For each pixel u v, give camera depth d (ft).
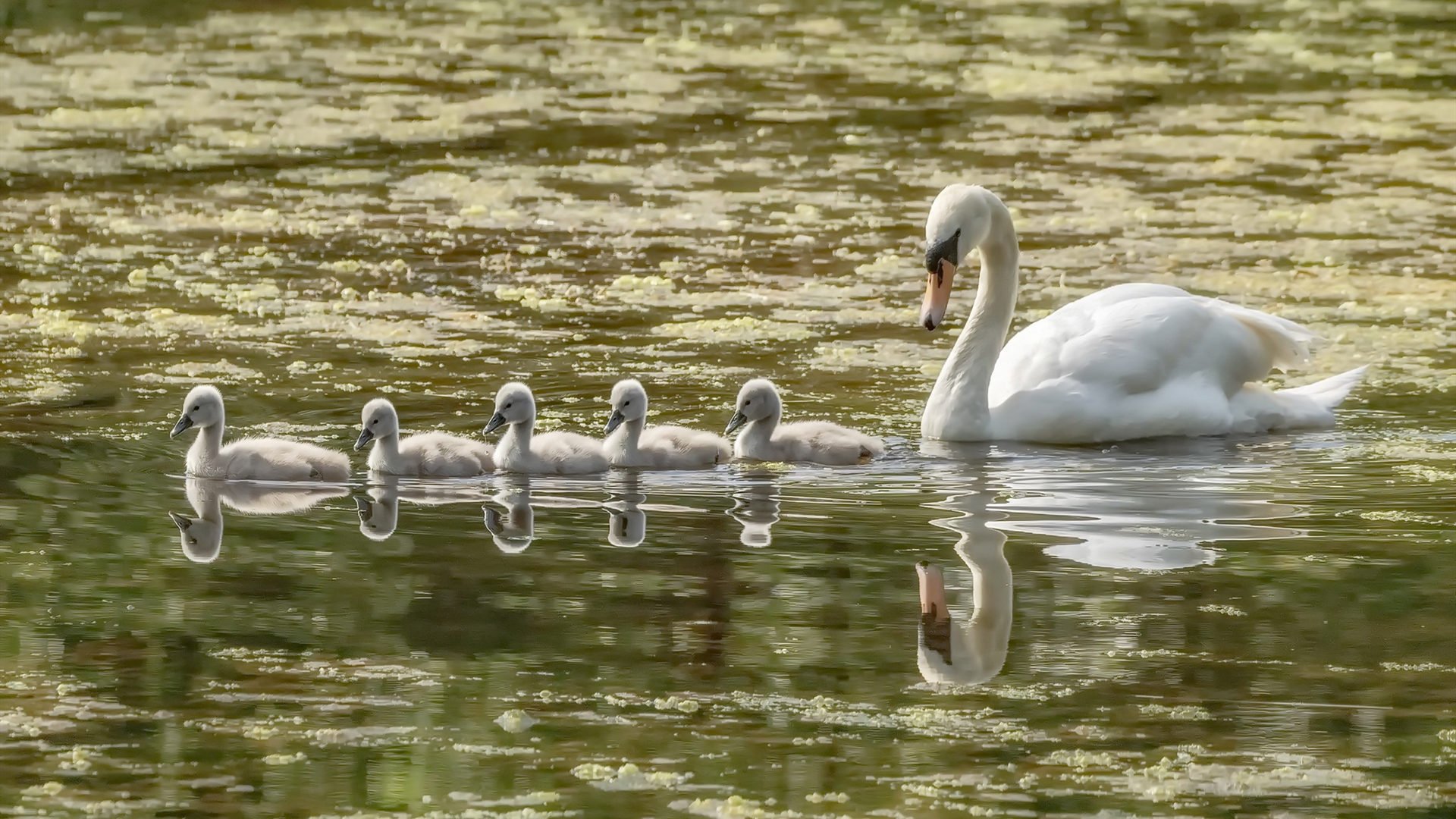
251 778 29.55
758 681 33.65
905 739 31.32
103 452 48.39
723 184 87.51
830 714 32.32
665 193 85.40
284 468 46.16
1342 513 44.19
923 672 34.14
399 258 72.59
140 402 52.85
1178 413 51.34
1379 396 56.18
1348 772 30.17
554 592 38.17
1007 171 91.15
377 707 32.32
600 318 64.18
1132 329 52.08
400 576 39.06
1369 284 70.28
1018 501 45.24
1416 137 99.91
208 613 36.70
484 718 31.94
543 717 32.04
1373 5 149.48
